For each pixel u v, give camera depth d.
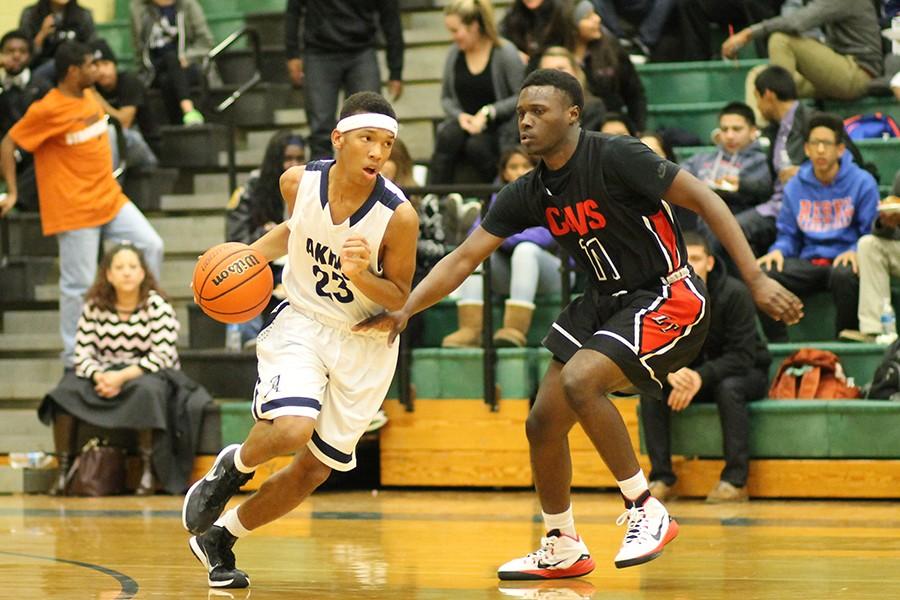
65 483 12.34
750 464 11.34
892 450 11.02
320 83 14.37
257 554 8.16
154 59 16.95
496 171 13.80
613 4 16.05
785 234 12.59
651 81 15.43
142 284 12.59
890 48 15.12
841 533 8.97
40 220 15.55
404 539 8.89
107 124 14.68
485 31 13.92
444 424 12.29
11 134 13.45
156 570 7.48
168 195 16.09
